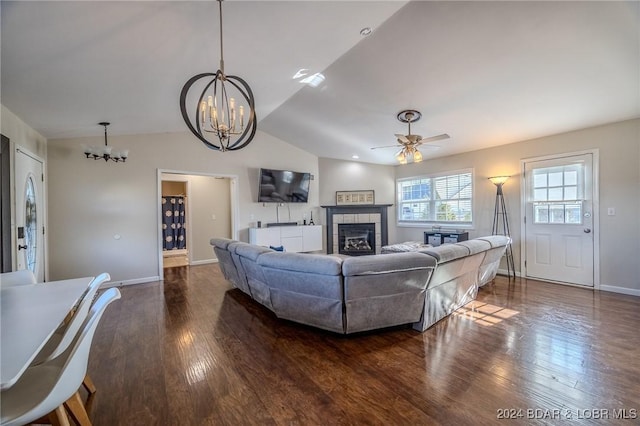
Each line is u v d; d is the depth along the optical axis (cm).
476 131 472
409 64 319
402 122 460
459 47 285
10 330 129
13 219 319
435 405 177
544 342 256
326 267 250
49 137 428
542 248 473
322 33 257
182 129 514
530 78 322
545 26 248
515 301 369
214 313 343
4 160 298
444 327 292
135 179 496
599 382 197
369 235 721
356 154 679
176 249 812
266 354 243
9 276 229
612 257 403
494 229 535
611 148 402
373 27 257
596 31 248
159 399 185
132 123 430
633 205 385
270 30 239
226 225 720
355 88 381
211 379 207
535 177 481
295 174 660
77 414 147
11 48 203
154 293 429
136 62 250
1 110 298
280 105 472
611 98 346
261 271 309
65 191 443
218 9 199
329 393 190
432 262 267
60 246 438
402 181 736
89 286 204
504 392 188
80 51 219
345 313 262
